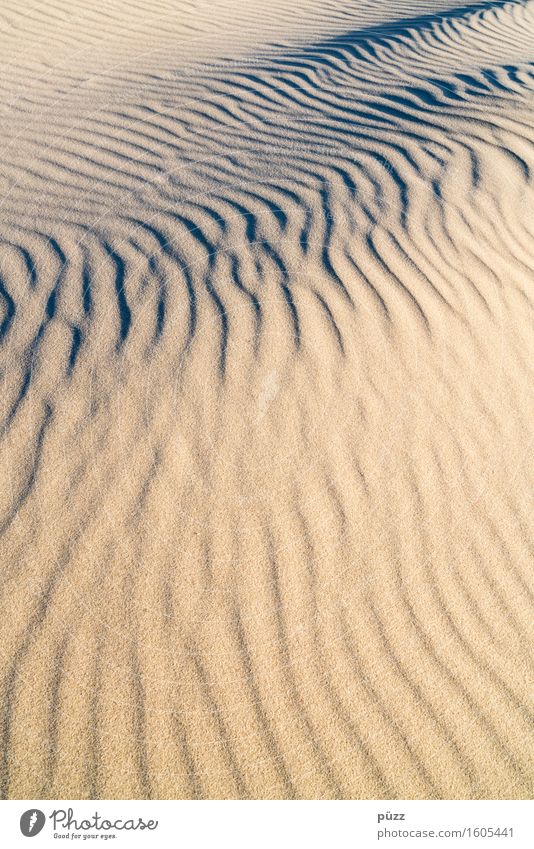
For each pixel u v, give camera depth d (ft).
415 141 16.69
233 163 15.92
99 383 10.67
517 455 10.04
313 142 16.76
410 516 9.33
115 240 13.39
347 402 10.62
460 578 8.77
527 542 9.13
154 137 16.89
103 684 7.68
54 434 9.96
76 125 17.30
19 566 8.57
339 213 14.29
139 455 9.80
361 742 7.47
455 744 7.49
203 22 24.49
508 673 7.99
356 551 8.95
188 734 7.41
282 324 11.73
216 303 12.07
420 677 7.93
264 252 13.19
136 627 8.13
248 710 7.61
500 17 25.45
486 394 10.79
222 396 10.61
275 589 8.55
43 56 21.17
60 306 11.89
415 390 10.82
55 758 7.22
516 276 12.80
